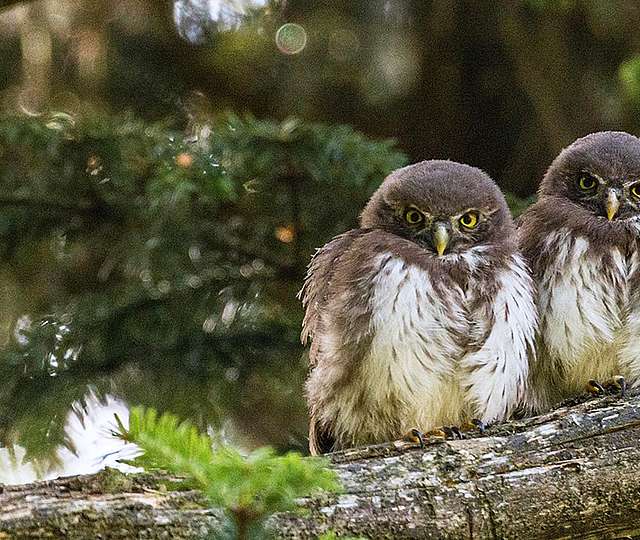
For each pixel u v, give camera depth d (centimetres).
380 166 1164
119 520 635
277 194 1225
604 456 783
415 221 1017
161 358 1216
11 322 1413
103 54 1463
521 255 1020
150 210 1136
